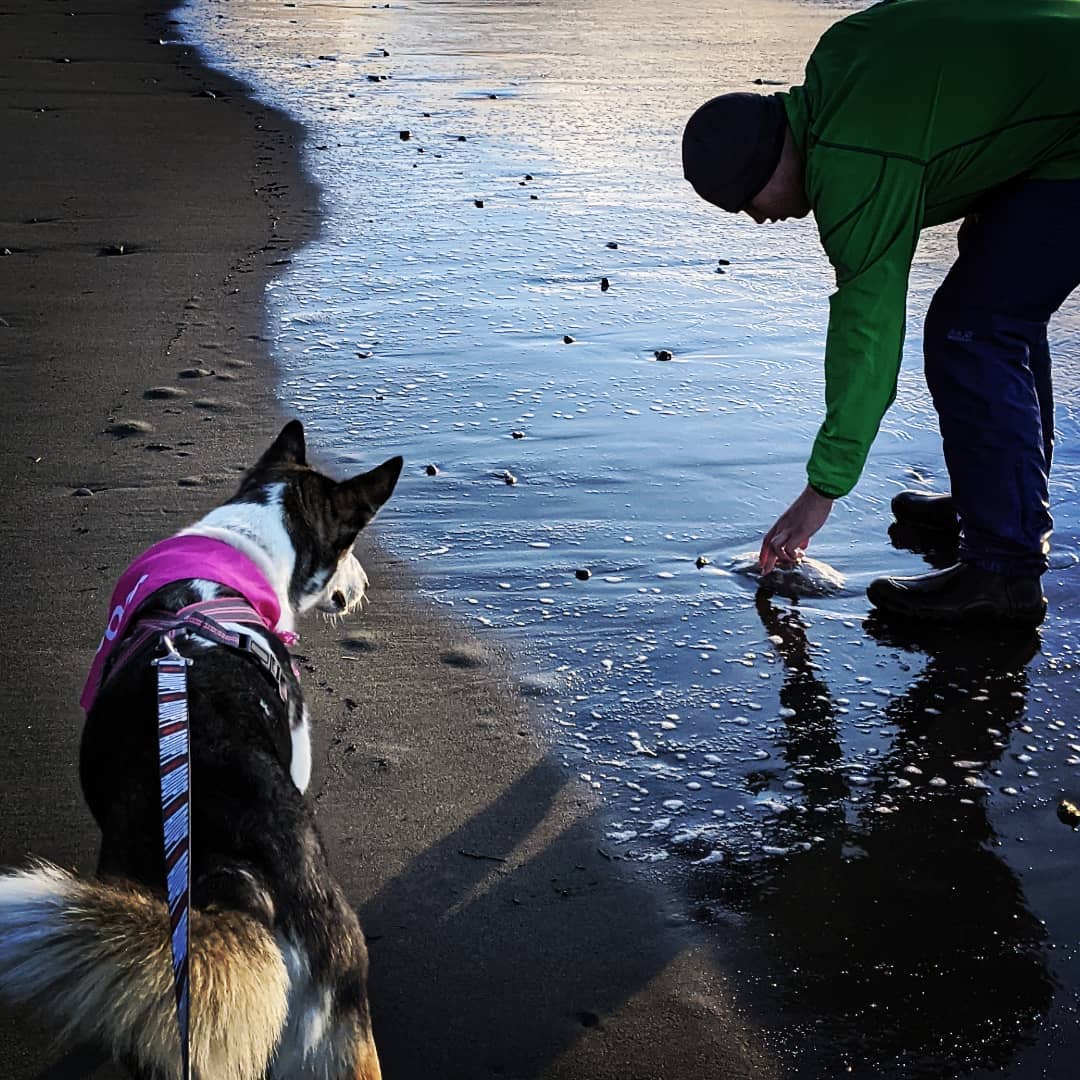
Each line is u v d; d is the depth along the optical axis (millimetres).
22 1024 2424
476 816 3066
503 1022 2480
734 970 2619
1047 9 3367
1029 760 3322
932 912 2789
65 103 11602
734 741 3379
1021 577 3885
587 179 9250
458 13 18578
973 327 3697
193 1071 1893
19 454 4836
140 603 2625
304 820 2260
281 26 17203
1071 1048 2438
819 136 3316
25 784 3084
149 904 1926
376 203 8586
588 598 4055
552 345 6141
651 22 17312
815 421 5324
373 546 4348
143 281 6910
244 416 5258
